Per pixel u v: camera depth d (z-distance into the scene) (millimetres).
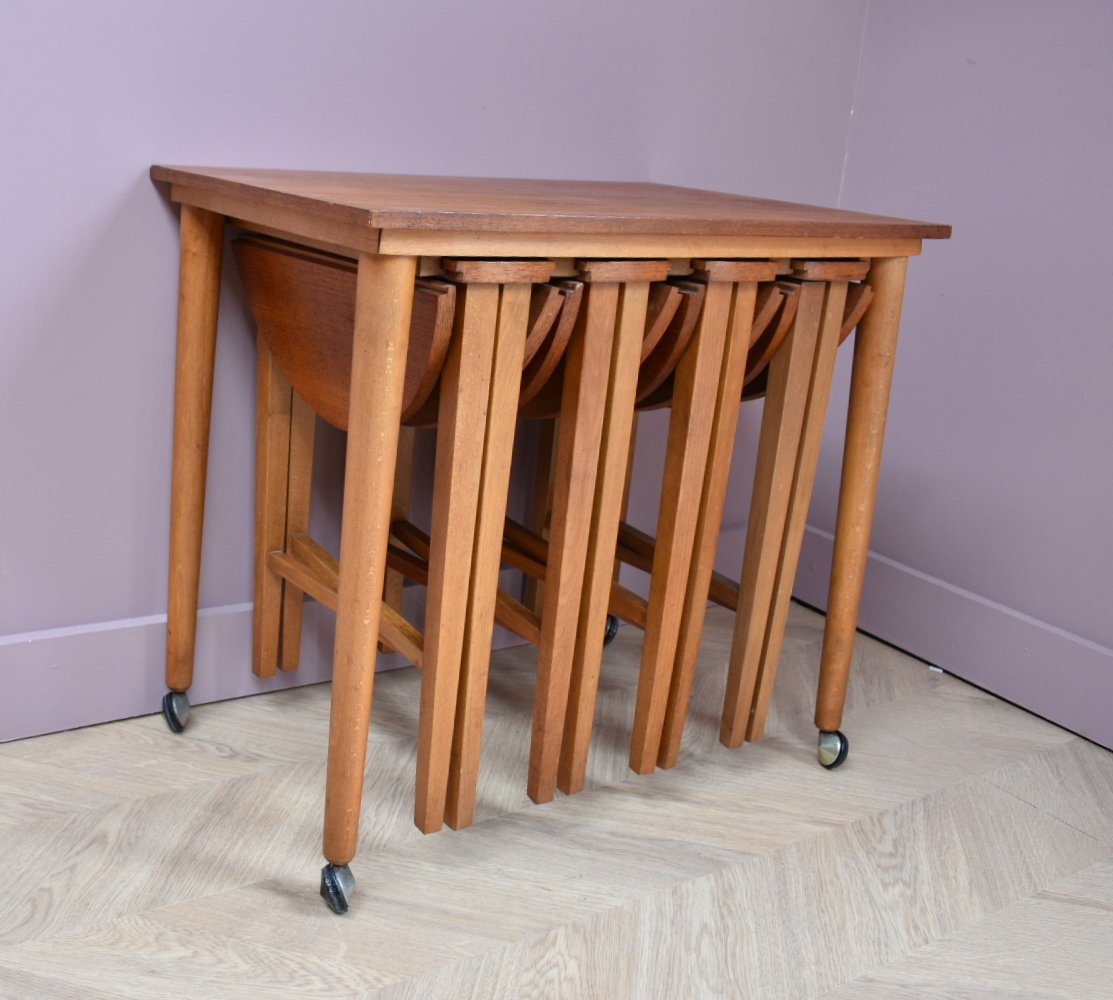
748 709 1560
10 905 1159
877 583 2041
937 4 1854
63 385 1378
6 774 1378
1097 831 1496
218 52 1360
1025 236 1771
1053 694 1784
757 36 1824
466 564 1207
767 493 1435
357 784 1182
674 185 1785
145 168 1354
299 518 1542
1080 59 1677
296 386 1325
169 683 1504
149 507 1486
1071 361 1730
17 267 1309
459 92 1553
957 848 1428
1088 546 1738
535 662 1818
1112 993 1203
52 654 1448
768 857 1367
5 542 1392
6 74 1242
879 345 1440
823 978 1181
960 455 1900
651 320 1254
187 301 1365
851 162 2020
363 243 1015
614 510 1301
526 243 1089
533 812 1408
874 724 1729
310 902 1211
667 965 1172
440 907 1223
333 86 1452
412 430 1616
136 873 1226
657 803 1454
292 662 1619
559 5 1600
